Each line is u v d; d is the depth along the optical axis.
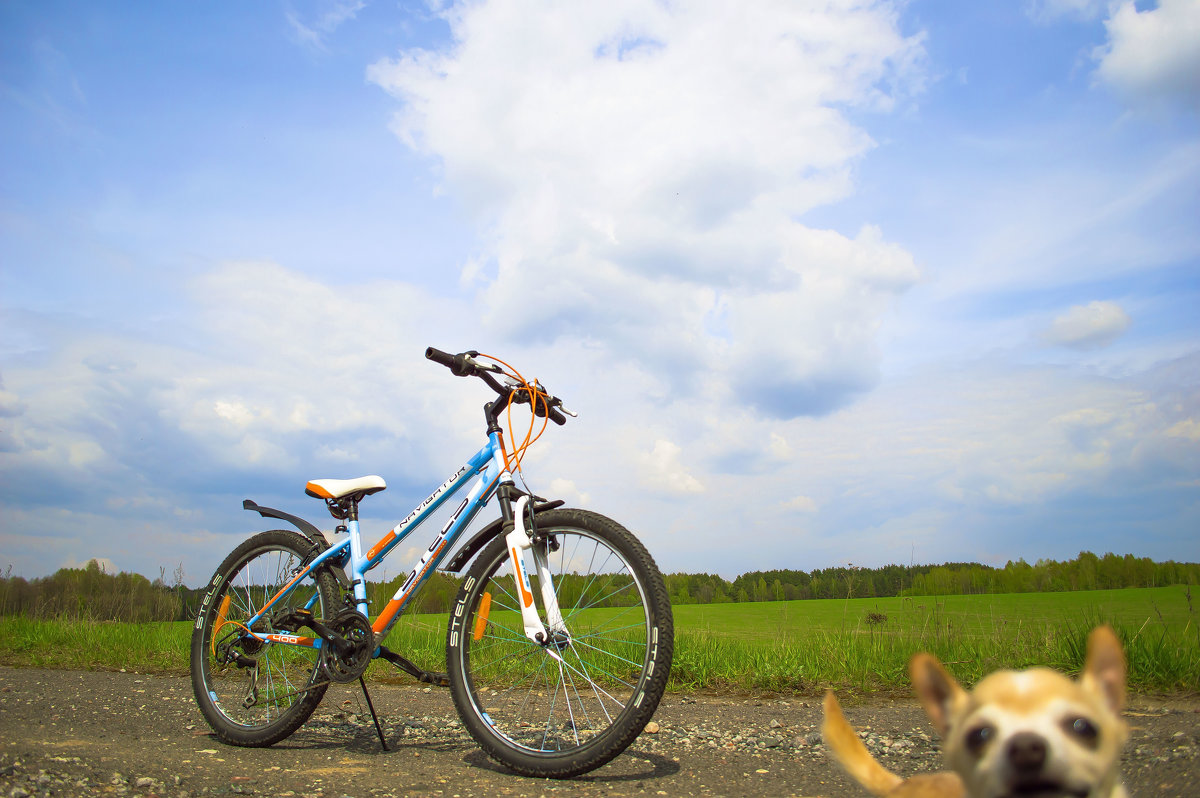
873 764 1.54
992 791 0.96
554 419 3.44
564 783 2.67
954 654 5.12
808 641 5.68
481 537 3.21
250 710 3.61
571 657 3.01
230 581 3.79
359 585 3.40
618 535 2.87
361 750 3.26
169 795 2.34
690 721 3.91
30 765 2.57
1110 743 1.02
